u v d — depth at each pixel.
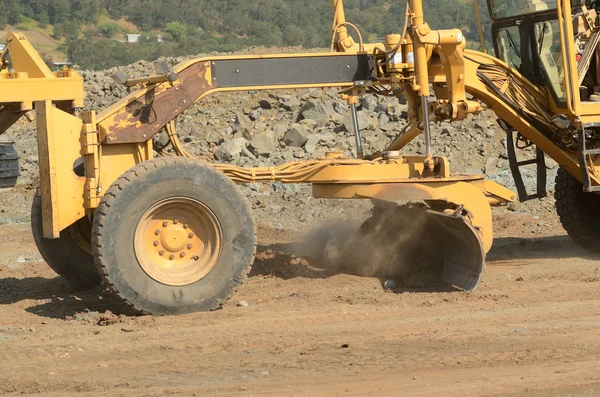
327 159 12.20
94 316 10.50
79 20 121.94
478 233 11.58
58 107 11.30
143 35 115.62
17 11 119.56
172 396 7.62
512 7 13.93
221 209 10.66
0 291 12.12
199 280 10.60
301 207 18.75
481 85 13.18
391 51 12.12
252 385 7.89
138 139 10.91
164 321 10.20
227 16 112.12
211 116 26.95
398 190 11.63
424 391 7.64
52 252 11.96
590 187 13.15
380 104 26.41
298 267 12.91
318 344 9.21
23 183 23.19
